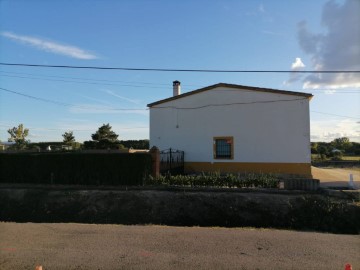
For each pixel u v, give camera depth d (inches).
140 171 669.3
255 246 293.9
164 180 660.1
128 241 311.1
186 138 907.4
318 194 542.3
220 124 876.0
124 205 538.0
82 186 665.0
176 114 921.5
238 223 480.1
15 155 753.6
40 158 737.0
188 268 235.5
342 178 881.5
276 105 827.4
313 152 2460.6
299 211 483.5
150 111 950.4
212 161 877.8
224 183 624.7
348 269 203.5
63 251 278.2
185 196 541.6
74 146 2048.5
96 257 261.0
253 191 574.2
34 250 282.2
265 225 470.6
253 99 848.9
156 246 292.8
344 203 486.9
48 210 550.9
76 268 237.0
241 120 856.9
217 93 883.4
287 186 593.3
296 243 306.2
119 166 681.6
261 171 828.0
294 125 810.2
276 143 821.9
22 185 696.4
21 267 239.8
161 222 496.7
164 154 882.8
